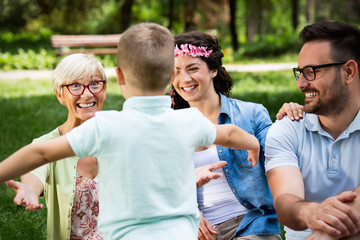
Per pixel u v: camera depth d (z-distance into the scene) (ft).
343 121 7.62
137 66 6.53
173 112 6.75
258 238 8.76
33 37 86.43
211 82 9.76
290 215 6.97
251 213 9.18
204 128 6.89
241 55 68.03
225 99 9.74
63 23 121.19
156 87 6.69
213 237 9.11
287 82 37.27
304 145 8.00
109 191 6.48
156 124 6.51
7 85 41.45
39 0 116.16
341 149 7.69
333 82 7.30
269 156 8.16
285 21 134.41
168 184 6.49
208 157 9.25
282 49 66.74
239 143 7.36
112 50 57.16
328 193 7.84
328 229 6.39
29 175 8.35
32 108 30.53
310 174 7.93
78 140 6.26
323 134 7.81
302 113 8.26
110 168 6.41
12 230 13.56
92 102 9.00
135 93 6.71
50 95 35.42
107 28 120.26
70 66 8.75
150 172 6.40
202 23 101.35
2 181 6.19
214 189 9.30
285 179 7.77
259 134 9.45
